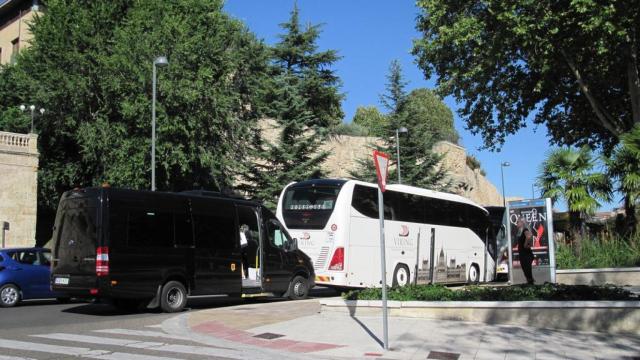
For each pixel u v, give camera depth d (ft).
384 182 30.91
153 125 81.66
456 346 31.14
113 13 111.55
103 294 42.01
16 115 123.34
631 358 28.09
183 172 108.68
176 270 46.57
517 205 62.34
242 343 32.37
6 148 103.45
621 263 64.90
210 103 107.45
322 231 60.29
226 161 115.14
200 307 52.85
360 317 41.78
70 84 102.37
